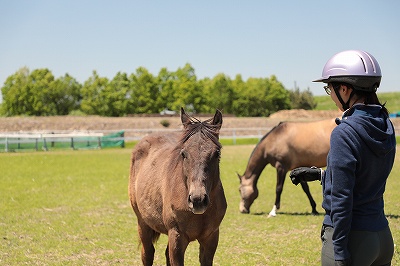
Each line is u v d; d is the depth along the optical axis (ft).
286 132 34.81
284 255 23.20
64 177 54.80
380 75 10.33
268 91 244.63
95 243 26.12
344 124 9.86
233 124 141.49
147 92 211.41
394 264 20.27
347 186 9.53
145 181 18.63
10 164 67.92
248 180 35.50
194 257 23.61
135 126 135.13
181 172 15.61
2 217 33.35
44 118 144.97
